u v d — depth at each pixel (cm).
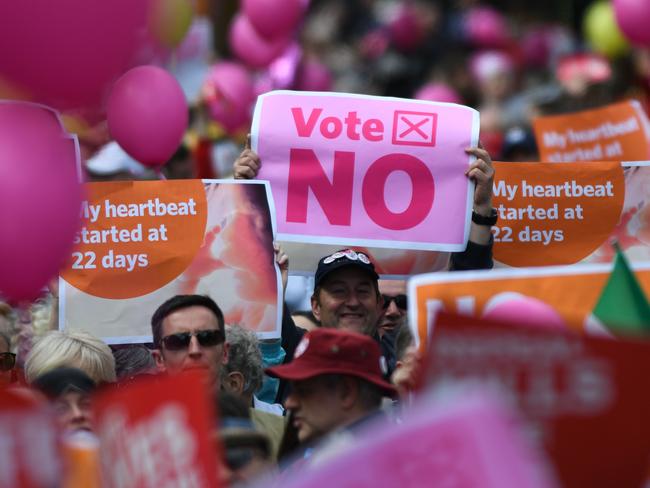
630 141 2198
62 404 1331
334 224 1761
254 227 1745
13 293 1261
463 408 702
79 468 819
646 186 1806
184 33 2302
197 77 3012
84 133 2253
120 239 1738
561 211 1809
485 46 4725
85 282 1725
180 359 1486
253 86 3281
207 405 797
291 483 724
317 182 1767
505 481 696
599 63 3491
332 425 1196
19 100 1261
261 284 1738
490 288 1166
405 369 1210
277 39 3194
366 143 1764
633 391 798
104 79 1228
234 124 3033
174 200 1748
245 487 1048
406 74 4666
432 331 817
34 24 1185
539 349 806
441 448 704
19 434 795
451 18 4841
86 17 1191
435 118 1767
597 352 802
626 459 802
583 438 805
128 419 811
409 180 1759
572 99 3073
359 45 4781
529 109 3294
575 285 1164
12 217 1224
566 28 5122
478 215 1745
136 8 1218
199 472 798
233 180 1752
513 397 809
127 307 1723
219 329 1499
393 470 710
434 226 1752
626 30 2895
